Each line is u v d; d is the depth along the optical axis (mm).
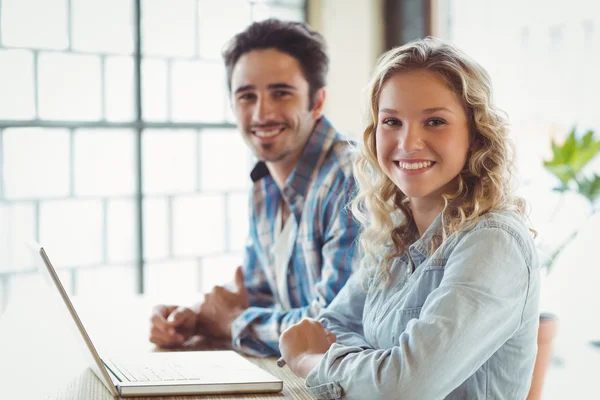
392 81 1176
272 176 1809
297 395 1165
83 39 3064
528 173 3031
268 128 1705
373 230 1338
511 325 1099
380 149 1205
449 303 1054
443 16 3406
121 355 1409
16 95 2938
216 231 3445
